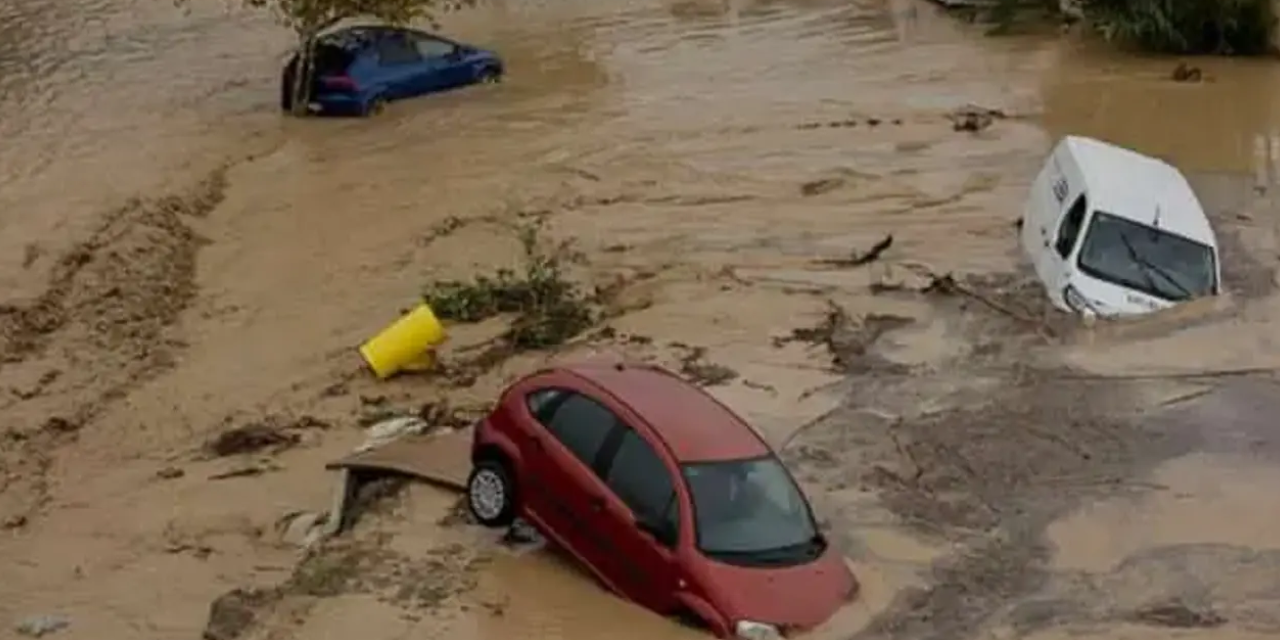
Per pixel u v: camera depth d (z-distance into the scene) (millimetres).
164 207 23578
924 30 34125
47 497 16219
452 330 20016
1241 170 26328
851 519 14820
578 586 13695
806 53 32344
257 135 27094
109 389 18516
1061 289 20219
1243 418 17047
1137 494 15352
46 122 27500
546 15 34719
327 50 28234
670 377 14789
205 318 20500
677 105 28922
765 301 20672
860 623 13016
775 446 16328
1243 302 20406
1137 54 32688
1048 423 16906
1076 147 22188
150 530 15484
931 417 17078
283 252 22484
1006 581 13781
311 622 13305
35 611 14070
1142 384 17969
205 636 13336
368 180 25172
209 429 17562
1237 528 14688
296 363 19172
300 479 16312
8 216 23250
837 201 24500
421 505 15195
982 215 24000
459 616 13258
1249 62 32344
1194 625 13078
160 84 29578
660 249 22547
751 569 13078
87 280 21156
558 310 20234
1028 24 34125
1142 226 20547
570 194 24656
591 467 13836
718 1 36000
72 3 34188
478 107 28656
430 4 30250
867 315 20234
